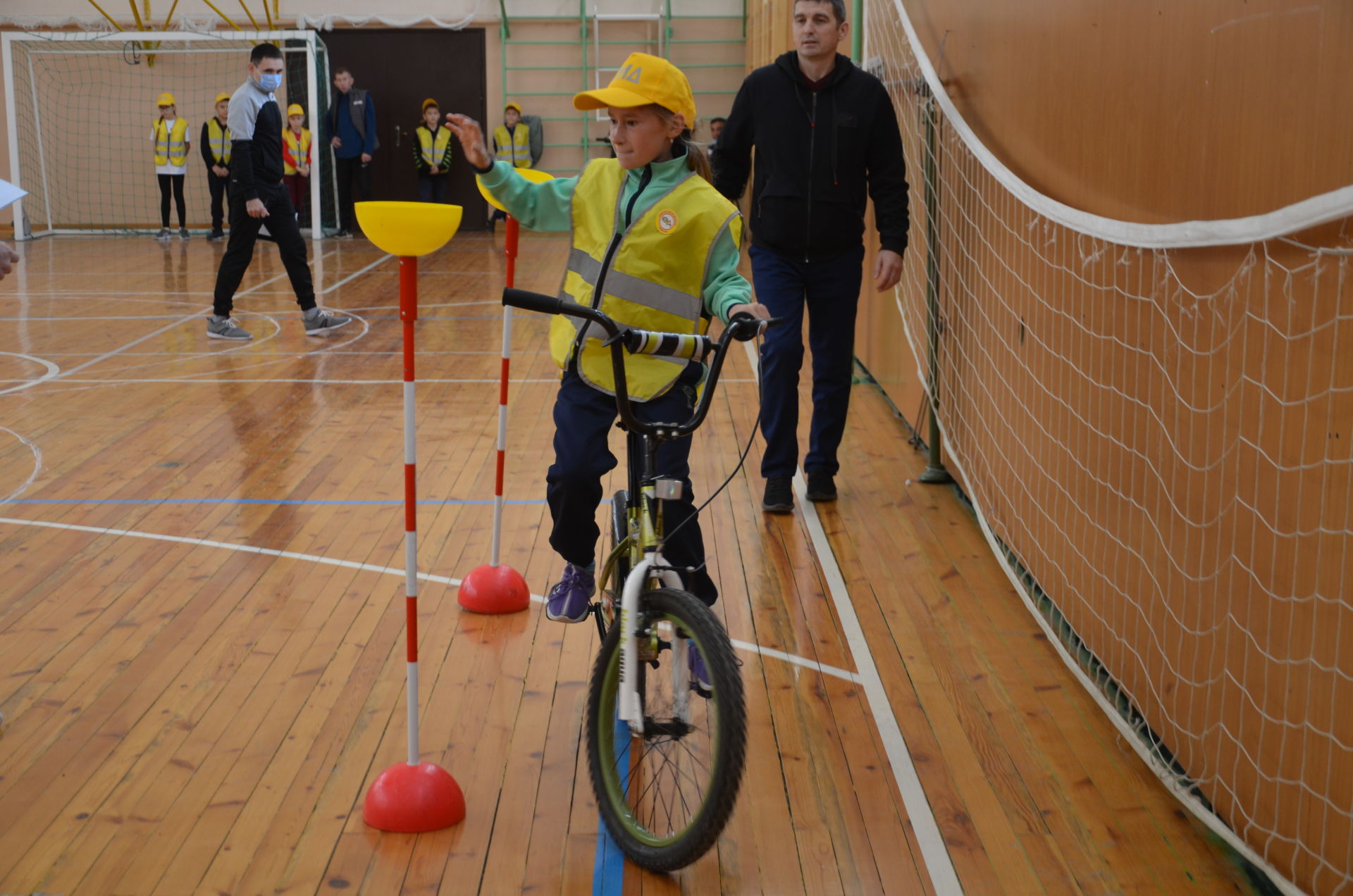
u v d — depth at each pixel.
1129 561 2.71
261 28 16.66
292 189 15.73
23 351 7.51
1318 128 1.77
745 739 1.97
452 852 2.24
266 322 8.84
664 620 2.13
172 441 5.31
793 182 4.14
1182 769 2.46
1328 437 1.79
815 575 3.74
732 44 16.80
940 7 4.75
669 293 2.56
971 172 4.24
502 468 3.41
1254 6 2.00
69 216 17.03
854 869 2.21
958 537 4.09
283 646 3.16
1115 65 2.73
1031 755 2.63
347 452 5.14
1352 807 1.76
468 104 17.00
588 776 2.53
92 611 3.38
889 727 2.77
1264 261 2.00
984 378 4.09
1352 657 1.75
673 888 2.14
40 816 2.34
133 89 16.73
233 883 2.13
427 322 8.93
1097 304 2.91
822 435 4.45
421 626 3.30
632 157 2.51
